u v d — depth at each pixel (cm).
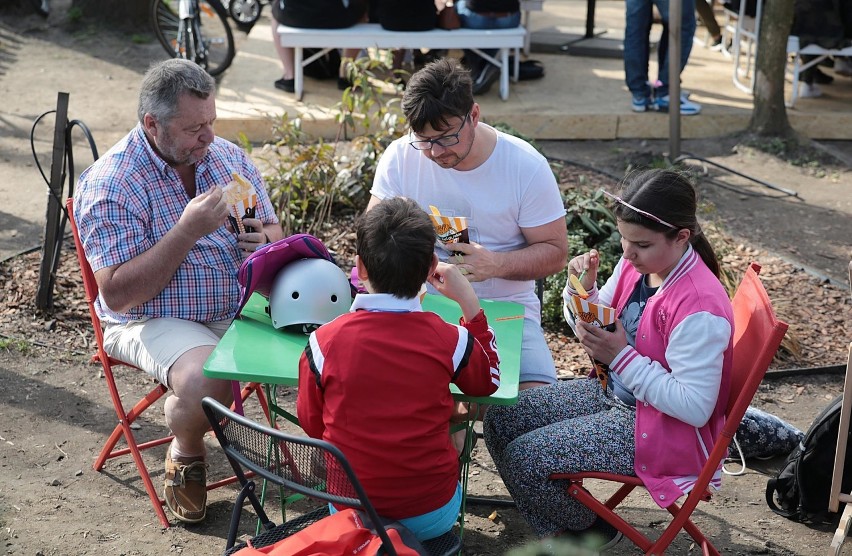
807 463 347
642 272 291
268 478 257
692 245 297
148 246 339
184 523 352
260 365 283
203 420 334
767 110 774
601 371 315
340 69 813
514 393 275
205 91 328
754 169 736
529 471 300
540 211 352
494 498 373
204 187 357
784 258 587
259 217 373
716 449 279
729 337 280
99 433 409
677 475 289
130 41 1016
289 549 239
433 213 330
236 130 741
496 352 277
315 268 307
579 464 295
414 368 253
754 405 443
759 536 354
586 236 553
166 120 325
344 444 255
